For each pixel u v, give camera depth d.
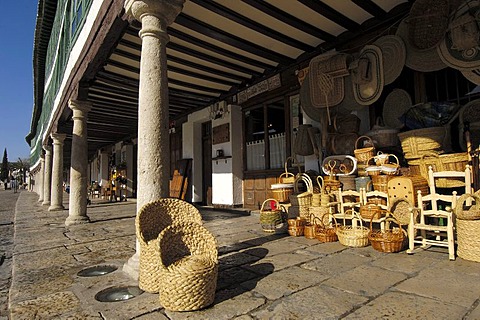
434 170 3.47
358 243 3.58
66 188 21.58
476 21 3.46
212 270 2.14
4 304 2.42
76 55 6.20
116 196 13.34
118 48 5.24
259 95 6.93
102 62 5.11
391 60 4.29
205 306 2.10
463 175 3.18
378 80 4.41
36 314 2.10
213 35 4.95
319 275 2.67
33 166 26.08
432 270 2.67
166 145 3.03
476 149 3.39
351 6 4.36
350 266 2.88
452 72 4.22
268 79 6.63
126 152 14.24
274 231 4.59
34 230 5.79
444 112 3.70
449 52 3.71
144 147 2.95
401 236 3.32
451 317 1.85
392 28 4.49
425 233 3.46
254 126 7.46
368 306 2.04
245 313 2.00
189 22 4.52
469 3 3.56
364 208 3.73
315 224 4.28
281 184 5.18
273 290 2.37
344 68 4.73
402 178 3.48
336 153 4.79
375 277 2.57
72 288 2.60
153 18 3.05
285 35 5.09
